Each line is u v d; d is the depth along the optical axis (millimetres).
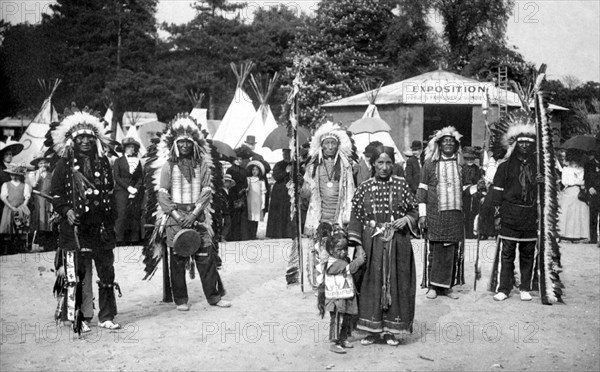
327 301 6008
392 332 6137
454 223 8141
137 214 12125
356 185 8297
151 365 5660
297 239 8602
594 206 13219
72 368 5574
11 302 7980
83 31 33062
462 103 23812
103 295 6805
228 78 36156
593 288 8898
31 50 16016
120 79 33000
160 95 34156
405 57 33219
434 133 8438
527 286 8273
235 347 6168
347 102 26688
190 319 7207
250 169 14078
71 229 6602
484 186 12633
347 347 6168
